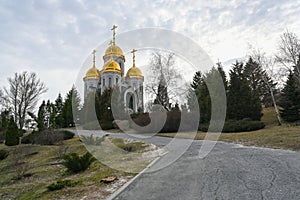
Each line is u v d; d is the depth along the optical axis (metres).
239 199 3.20
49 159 9.48
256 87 26.25
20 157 10.02
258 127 16.33
